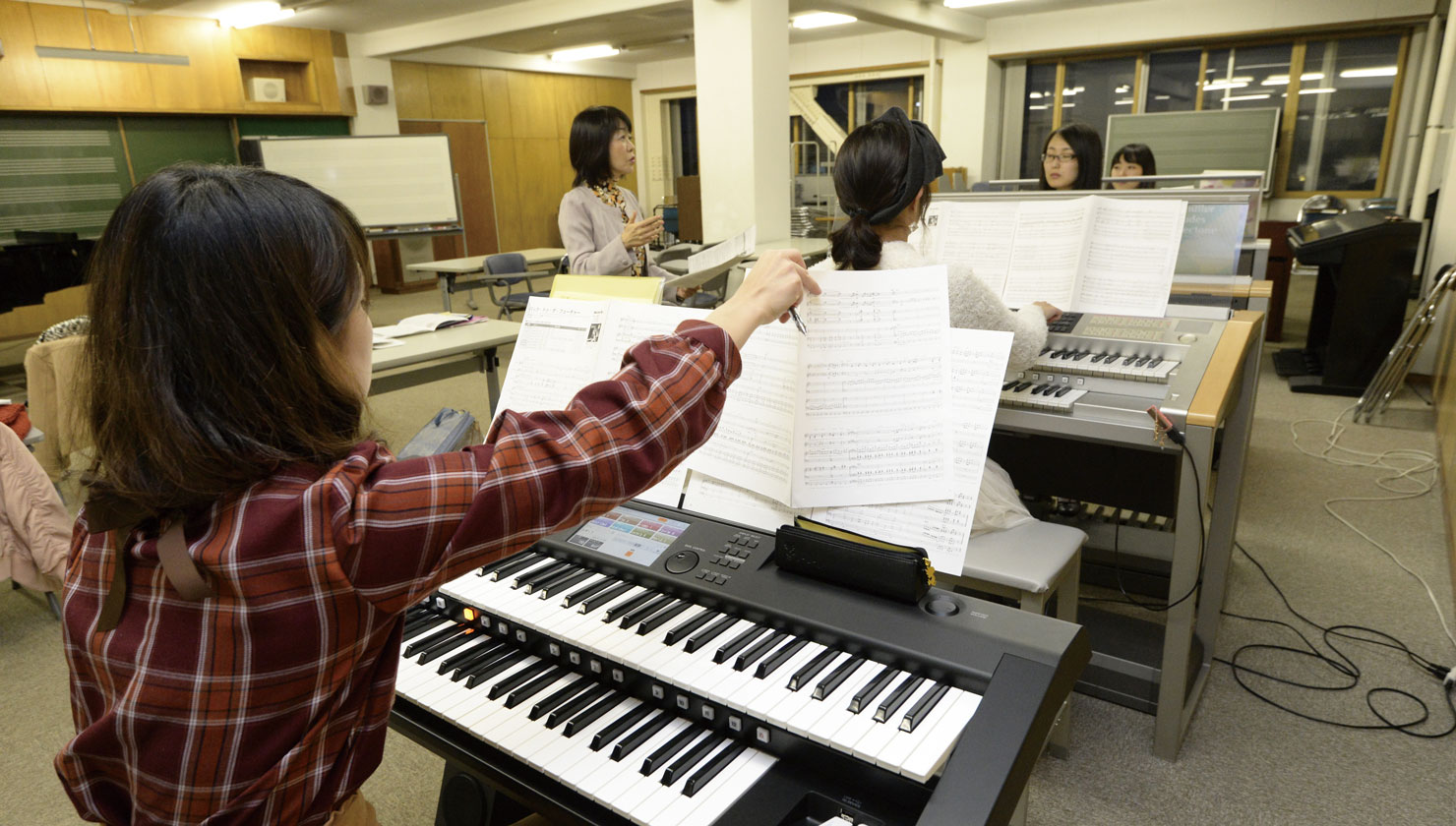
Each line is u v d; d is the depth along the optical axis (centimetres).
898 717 74
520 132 1074
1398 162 745
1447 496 288
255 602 53
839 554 90
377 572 55
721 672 82
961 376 97
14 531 237
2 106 654
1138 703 191
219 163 57
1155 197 196
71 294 680
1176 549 160
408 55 922
